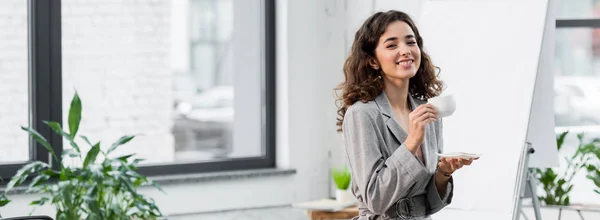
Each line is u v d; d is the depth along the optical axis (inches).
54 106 199.0
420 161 84.7
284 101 225.5
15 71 195.0
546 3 166.7
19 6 194.7
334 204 181.6
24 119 196.4
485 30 173.9
